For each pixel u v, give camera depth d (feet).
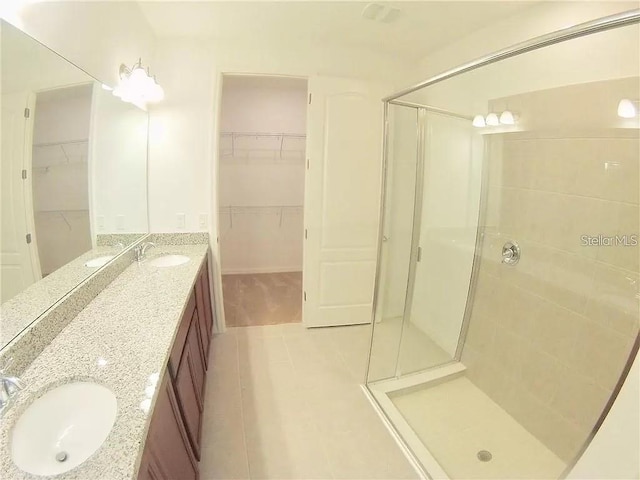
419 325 8.48
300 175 14.06
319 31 7.38
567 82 5.05
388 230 8.99
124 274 6.25
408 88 6.52
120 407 2.80
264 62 7.97
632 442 3.15
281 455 5.34
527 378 5.91
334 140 8.57
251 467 5.11
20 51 3.34
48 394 3.04
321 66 8.30
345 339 9.02
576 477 3.74
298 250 14.66
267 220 14.16
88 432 2.97
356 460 5.31
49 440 2.86
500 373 6.48
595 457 3.56
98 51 5.15
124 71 6.01
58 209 4.27
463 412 6.44
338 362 7.93
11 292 3.27
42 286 3.88
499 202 6.29
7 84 3.16
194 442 4.68
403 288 8.79
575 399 5.09
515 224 5.99
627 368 3.61
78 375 3.20
